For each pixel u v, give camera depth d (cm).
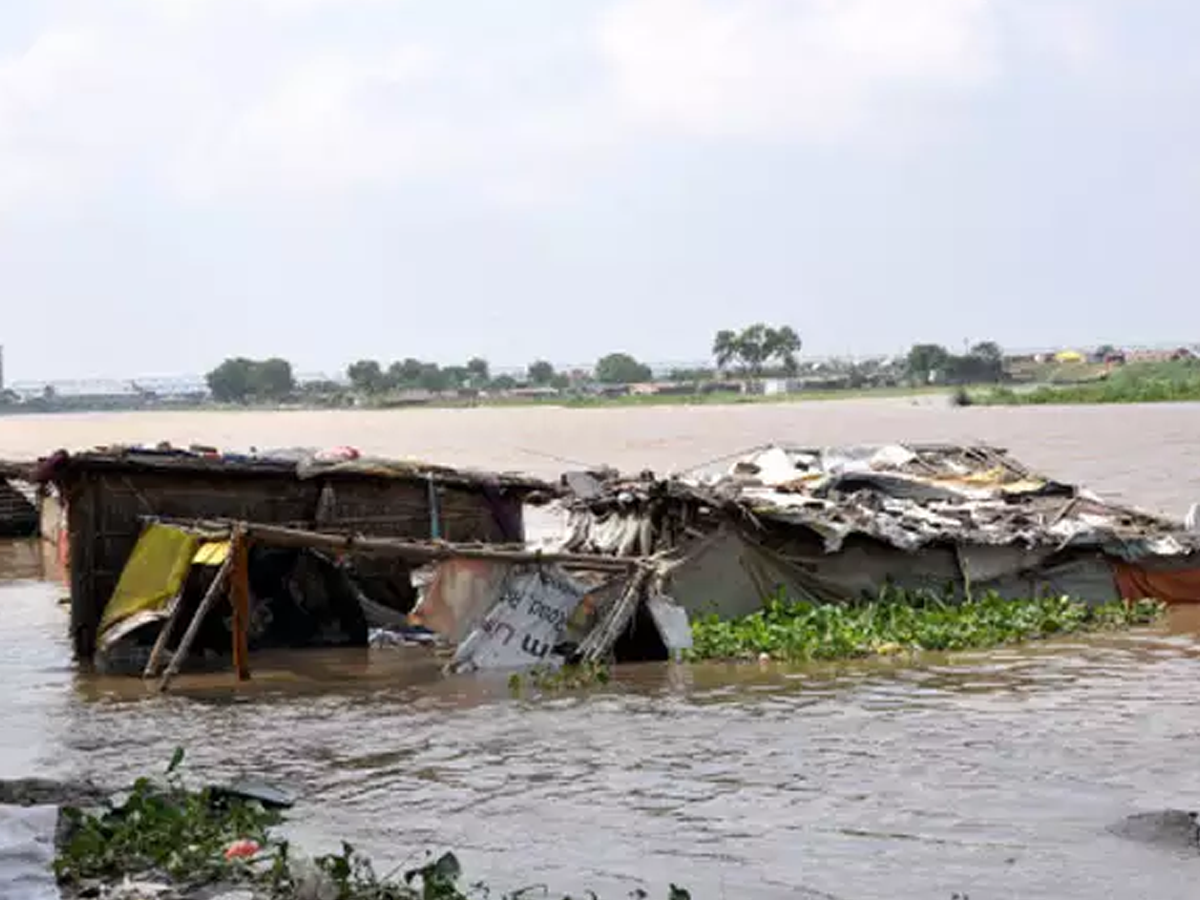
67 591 2809
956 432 6862
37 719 1633
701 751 1409
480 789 1293
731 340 16625
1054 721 1498
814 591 2122
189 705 1695
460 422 10594
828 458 2662
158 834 1088
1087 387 11488
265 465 2100
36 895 968
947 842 1118
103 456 1998
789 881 1042
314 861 1019
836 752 1390
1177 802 1205
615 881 1047
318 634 2109
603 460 5622
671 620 1897
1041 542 2194
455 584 1880
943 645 1947
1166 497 3559
